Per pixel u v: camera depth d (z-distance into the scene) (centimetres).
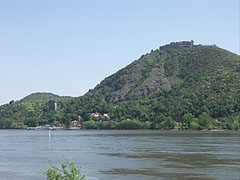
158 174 7238
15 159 9756
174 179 6762
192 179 6719
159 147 12675
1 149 12725
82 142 16100
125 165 8412
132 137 19438
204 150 11400
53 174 3809
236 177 6831
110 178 6938
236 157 9575
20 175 7412
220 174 7131
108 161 9119
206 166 8094
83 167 8188
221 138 17575
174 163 8612
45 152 11519
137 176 7088
